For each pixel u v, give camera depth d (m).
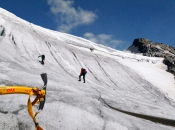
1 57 15.52
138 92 30.25
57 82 10.88
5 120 4.13
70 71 25.47
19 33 27.80
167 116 11.21
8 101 5.18
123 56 52.53
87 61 33.03
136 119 7.30
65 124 4.86
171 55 76.75
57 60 27.25
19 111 4.73
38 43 28.98
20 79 8.56
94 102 7.64
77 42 47.47
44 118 4.77
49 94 7.00
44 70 16.77
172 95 34.84
